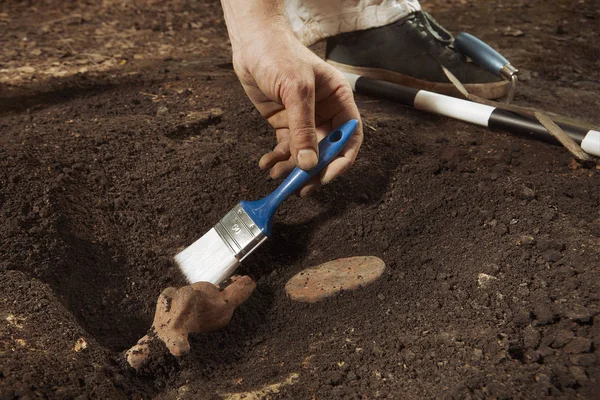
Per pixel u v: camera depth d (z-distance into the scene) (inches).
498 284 27.1
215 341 27.4
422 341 25.5
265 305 29.1
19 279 27.8
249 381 25.5
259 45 28.7
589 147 32.9
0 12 62.0
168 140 36.1
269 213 28.7
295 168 28.9
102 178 33.0
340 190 33.4
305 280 29.3
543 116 34.2
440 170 33.9
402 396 23.7
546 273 27.1
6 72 46.7
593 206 30.4
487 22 58.6
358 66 41.4
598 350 23.8
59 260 29.4
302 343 27.0
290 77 27.7
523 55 50.0
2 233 29.4
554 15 60.2
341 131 29.1
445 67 39.3
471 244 29.5
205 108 39.5
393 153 35.2
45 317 26.3
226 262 28.5
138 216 32.2
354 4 39.6
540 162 34.0
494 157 34.6
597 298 25.5
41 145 33.6
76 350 25.5
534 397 22.8
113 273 30.3
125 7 64.2
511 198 31.2
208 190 33.4
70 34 56.1
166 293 26.8
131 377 25.7
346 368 25.2
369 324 27.0
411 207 32.3
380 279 28.8
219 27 59.1
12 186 31.0
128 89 43.0
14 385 23.4
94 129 35.8
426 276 28.5
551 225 29.3
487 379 23.5
